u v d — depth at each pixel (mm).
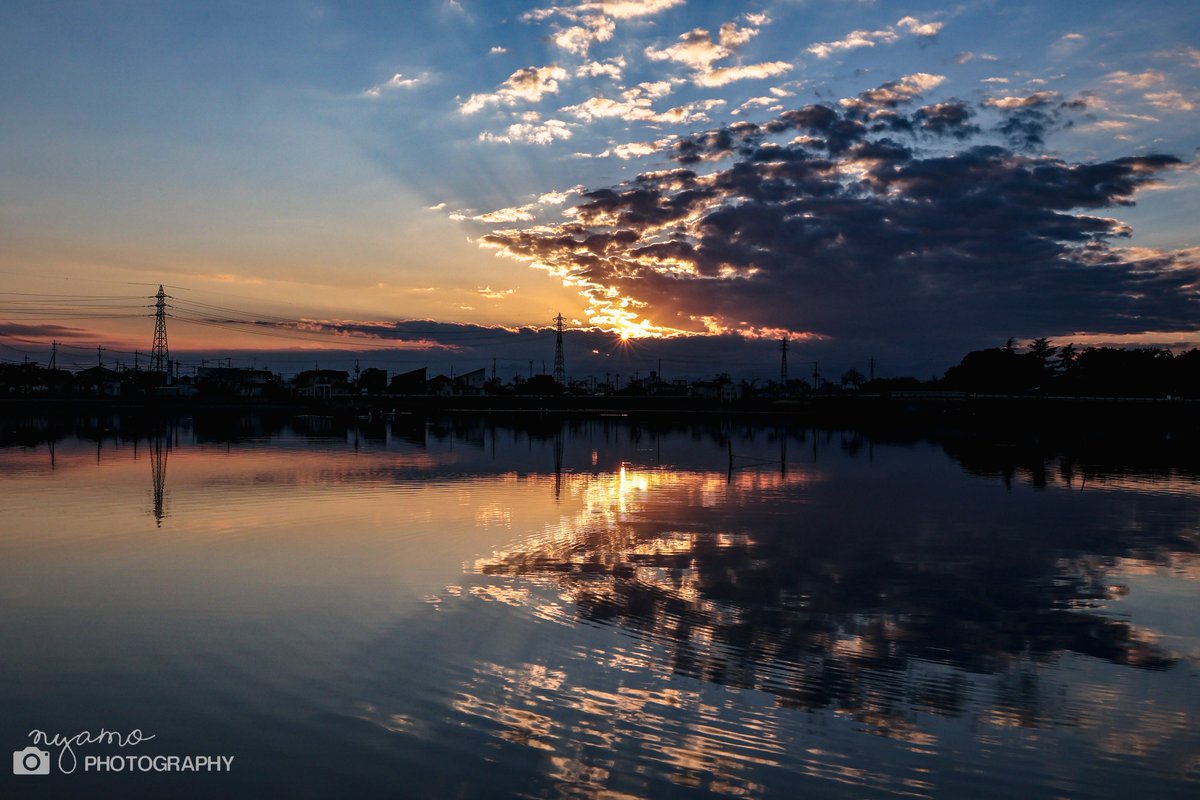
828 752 12273
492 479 48781
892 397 164500
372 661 15789
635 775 11414
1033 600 21672
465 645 16812
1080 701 14562
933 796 11039
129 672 15219
